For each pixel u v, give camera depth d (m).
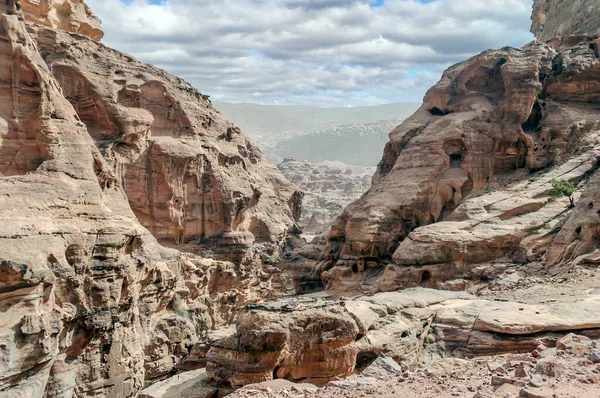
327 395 14.23
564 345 16.08
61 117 25.19
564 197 41.22
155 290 31.72
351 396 13.77
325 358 20.95
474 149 46.62
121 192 30.31
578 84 47.62
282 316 20.77
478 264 38.03
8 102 24.02
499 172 47.44
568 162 43.88
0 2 24.44
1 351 18.58
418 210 45.66
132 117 46.44
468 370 16.55
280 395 15.73
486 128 47.59
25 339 19.34
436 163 46.91
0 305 19.08
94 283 24.41
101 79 45.69
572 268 32.41
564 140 45.44
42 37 43.47
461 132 46.94
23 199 22.30
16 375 19.08
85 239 23.92
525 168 46.53
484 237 38.38
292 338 20.61
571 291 28.08
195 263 45.59
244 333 20.61
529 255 37.12
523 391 11.54
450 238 38.41
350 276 45.28
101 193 26.06
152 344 32.25
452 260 38.16
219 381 20.75
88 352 24.42
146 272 29.58
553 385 11.92
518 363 14.69
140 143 47.62
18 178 22.89
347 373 21.45
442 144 47.31
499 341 22.34
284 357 20.42
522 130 46.97
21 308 19.50
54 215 23.08
